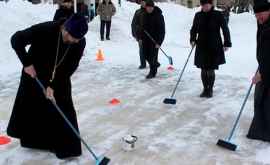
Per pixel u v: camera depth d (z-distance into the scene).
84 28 4.09
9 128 4.67
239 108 6.76
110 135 5.48
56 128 4.57
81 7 17.50
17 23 12.65
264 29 4.88
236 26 21.33
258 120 5.32
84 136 5.42
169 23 21.14
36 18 13.93
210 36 6.98
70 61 4.38
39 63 4.42
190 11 23.91
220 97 7.43
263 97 5.21
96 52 12.41
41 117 4.58
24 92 4.51
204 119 6.21
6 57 10.42
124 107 6.75
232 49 14.16
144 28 8.57
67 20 4.21
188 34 18.92
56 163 4.60
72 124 4.58
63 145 4.61
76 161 4.65
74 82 8.45
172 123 6.01
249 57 12.07
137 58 11.49
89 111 6.52
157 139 5.38
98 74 9.23
